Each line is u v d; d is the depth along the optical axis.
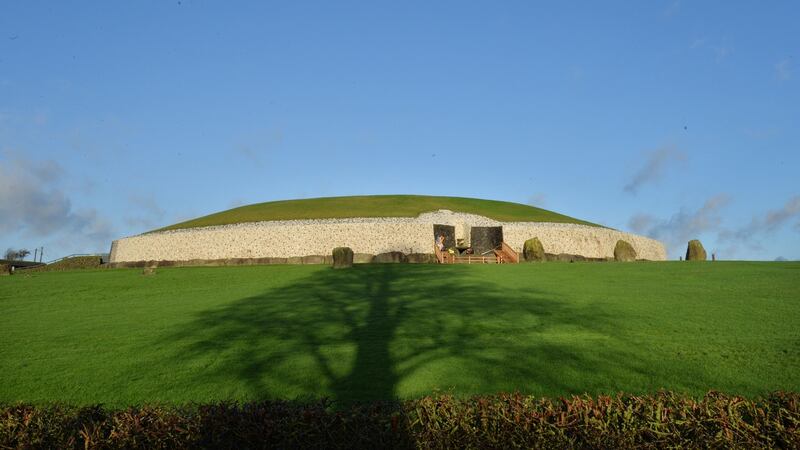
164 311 22.86
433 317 19.73
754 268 31.69
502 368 13.42
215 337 17.73
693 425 7.86
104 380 13.49
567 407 8.34
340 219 52.00
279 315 21.02
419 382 12.54
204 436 8.17
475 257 44.91
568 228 51.72
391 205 60.53
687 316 19.02
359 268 35.72
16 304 25.89
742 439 7.61
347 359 14.61
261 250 47.00
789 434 7.54
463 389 11.98
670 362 13.72
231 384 12.94
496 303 22.19
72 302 26.23
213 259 47.69
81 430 8.39
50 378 13.71
